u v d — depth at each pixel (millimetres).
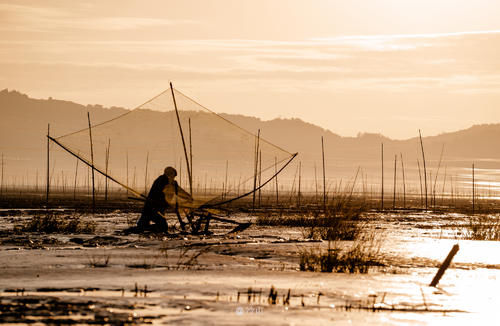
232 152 29703
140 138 29672
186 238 29469
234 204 106375
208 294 15344
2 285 16234
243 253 24109
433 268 21703
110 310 13344
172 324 12250
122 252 23344
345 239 31766
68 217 53312
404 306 14766
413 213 87750
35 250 23875
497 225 43094
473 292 16906
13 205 92125
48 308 13453
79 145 28875
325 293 15977
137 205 96312
